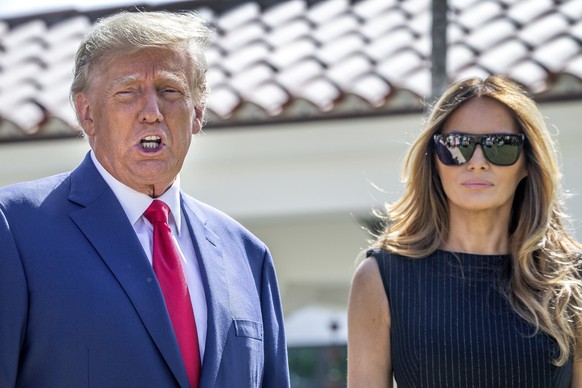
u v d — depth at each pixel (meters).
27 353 6.86
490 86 7.89
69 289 6.90
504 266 7.75
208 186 13.98
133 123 7.22
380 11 16.03
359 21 15.82
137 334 6.95
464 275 7.67
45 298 6.86
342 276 15.59
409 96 12.88
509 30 14.62
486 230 7.81
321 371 23.28
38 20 17.95
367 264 7.82
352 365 7.68
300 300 16.75
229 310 7.45
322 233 15.23
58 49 16.89
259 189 13.84
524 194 7.94
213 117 13.36
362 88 13.33
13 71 16.09
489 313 7.53
